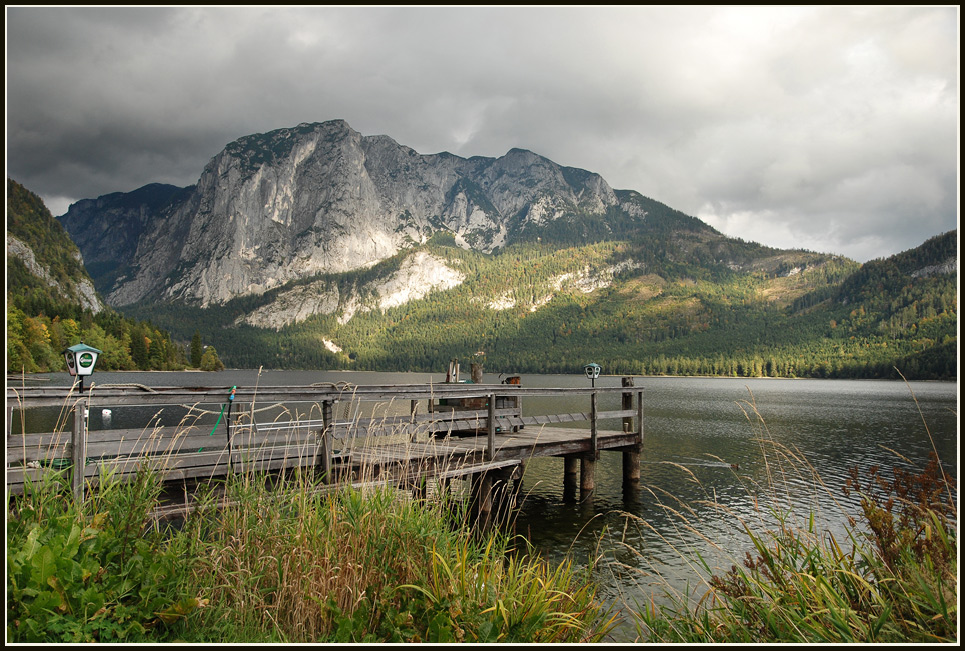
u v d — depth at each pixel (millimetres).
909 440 24953
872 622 3068
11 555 2895
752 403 4715
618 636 5117
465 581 3598
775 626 3266
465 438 10930
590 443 12648
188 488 5402
